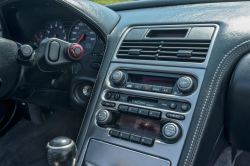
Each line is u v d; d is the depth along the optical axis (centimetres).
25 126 206
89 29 158
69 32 168
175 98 97
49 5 160
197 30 109
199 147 89
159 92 101
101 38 141
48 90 155
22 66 130
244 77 94
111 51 123
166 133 90
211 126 93
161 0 140
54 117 210
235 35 101
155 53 110
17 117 199
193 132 90
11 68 126
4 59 122
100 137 106
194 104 93
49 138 200
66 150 81
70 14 164
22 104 196
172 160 89
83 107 160
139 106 102
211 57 98
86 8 136
